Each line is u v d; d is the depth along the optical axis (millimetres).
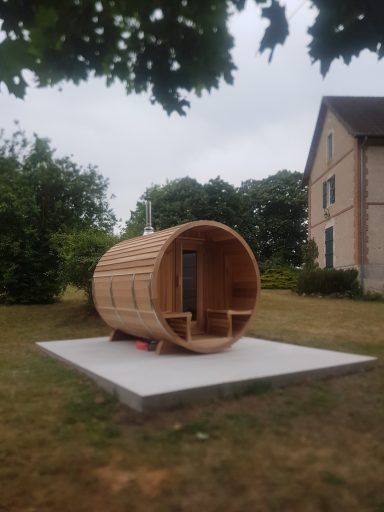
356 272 20156
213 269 9070
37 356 8406
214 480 3727
